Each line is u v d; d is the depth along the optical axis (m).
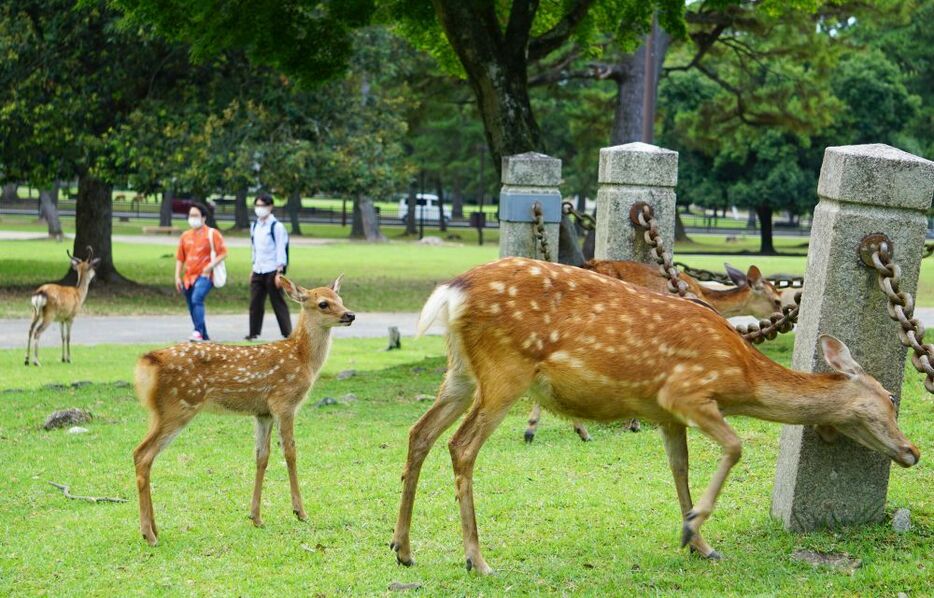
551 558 5.32
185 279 13.91
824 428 5.35
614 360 4.96
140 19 13.88
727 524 5.68
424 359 12.52
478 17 12.34
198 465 7.31
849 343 5.29
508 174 9.80
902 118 41.00
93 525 6.03
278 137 20.38
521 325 5.03
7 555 5.55
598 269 8.34
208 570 5.30
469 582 5.00
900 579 4.74
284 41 14.16
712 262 31.97
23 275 23.70
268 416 6.14
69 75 19.56
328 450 7.61
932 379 4.96
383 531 5.86
